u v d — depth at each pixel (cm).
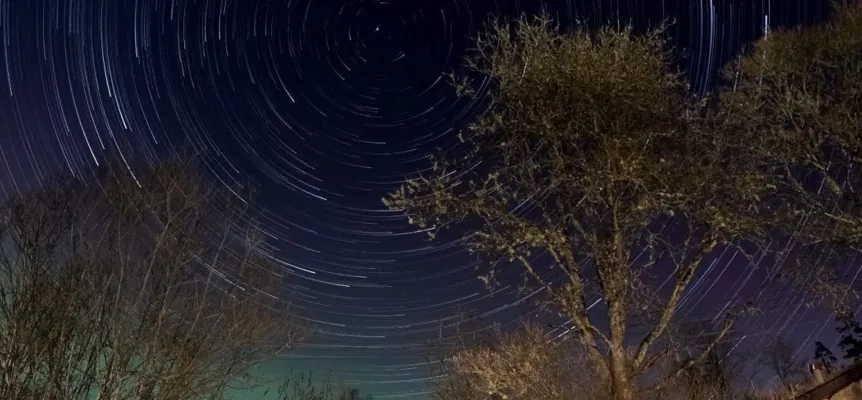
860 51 1459
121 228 1305
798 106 1434
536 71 1107
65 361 1165
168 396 1277
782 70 1465
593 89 1075
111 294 1249
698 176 1068
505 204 1120
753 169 1120
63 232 1255
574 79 1080
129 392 1234
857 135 1411
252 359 1527
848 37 1452
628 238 1112
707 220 1068
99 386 1192
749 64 1490
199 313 1384
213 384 1412
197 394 1363
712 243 1085
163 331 1305
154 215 1359
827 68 1503
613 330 1080
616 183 1074
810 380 1398
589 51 1102
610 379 1082
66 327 1180
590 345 1100
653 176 1065
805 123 1439
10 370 1086
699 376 1184
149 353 1267
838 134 1420
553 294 1095
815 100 1478
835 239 1285
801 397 1250
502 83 1134
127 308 1270
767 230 1123
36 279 1172
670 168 1070
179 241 1383
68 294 1197
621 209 1105
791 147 1374
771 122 1388
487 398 1261
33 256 1186
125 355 1227
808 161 1397
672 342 1097
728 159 1119
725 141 1119
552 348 1202
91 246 1270
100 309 1223
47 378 1141
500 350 1235
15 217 1212
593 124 1084
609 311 1099
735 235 1080
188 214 1422
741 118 1162
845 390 1183
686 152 1100
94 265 1255
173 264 1352
